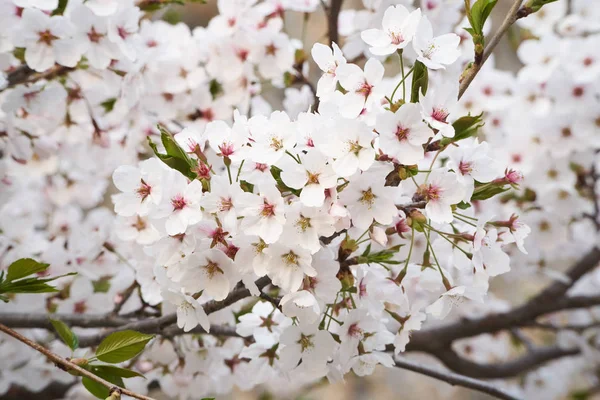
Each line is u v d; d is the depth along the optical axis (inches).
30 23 59.6
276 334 57.3
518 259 74.9
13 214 69.1
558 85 70.4
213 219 53.9
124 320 61.4
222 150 53.4
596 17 75.0
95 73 62.8
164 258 53.4
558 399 92.1
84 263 63.8
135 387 62.8
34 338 65.1
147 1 63.4
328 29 66.3
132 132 66.6
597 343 82.2
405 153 52.1
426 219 53.2
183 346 61.3
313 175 52.4
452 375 61.7
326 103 53.2
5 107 61.7
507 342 90.7
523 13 53.4
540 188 70.8
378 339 55.3
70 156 66.7
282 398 89.7
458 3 65.4
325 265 53.4
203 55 66.4
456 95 52.8
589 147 71.3
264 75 66.0
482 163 53.8
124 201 53.6
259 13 66.2
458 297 54.7
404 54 55.8
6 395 68.6
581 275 76.0
